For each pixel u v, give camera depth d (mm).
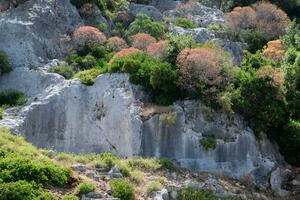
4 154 27594
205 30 47375
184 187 29484
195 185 30047
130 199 27125
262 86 34625
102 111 35562
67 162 29203
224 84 34594
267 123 34594
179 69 34375
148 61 36125
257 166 33375
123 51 38500
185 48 35125
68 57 42500
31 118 36031
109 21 49312
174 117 33188
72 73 40188
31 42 42094
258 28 48188
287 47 43875
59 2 46000
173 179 30453
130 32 46656
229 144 33219
